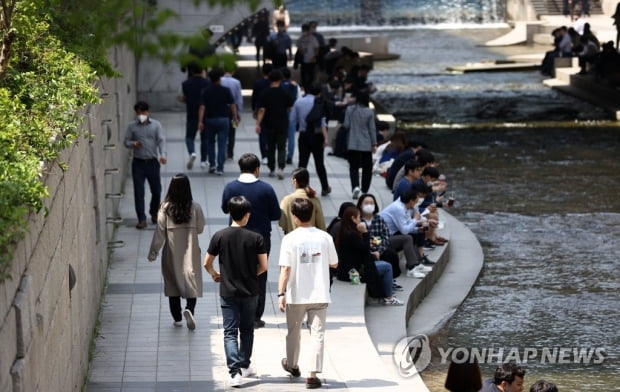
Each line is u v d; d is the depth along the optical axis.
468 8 118.62
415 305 32.06
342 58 70.38
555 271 36.12
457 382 21.00
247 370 23.91
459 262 36.78
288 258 23.16
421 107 71.19
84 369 23.66
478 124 65.19
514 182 49.44
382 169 44.88
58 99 21.58
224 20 59.00
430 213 35.34
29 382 15.27
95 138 28.59
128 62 51.00
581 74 77.75
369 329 29.08
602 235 40.56
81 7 20.66
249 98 62.44
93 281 26.88
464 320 31.23
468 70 86.69
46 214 16.75
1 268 14.06
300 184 27.23
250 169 26.88
